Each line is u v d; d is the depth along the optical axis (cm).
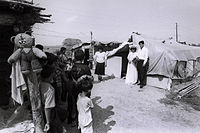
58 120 462
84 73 461
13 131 403
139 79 1121
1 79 503
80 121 458
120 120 609
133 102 798
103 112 668
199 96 944
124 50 1333
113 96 864
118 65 1341
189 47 1435
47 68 409
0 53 496
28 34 404
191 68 1268
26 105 453
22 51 369
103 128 545
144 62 1009
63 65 586
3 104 507
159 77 1055
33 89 389
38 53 377
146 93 936
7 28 496
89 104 461
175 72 1077
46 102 403
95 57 1186
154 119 636
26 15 436
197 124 611
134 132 534
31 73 384
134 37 1280
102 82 1170
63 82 526
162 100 845
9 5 392
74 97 503
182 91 976
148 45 1123
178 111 723
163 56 1030
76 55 479
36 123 400
